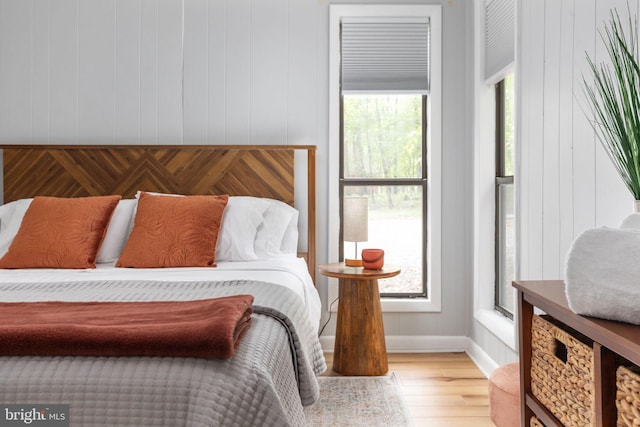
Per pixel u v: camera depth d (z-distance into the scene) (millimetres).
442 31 3467
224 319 1318
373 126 3576
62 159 3395
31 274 2482
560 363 1239
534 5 2340
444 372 3045
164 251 2705
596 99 1787
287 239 3236
